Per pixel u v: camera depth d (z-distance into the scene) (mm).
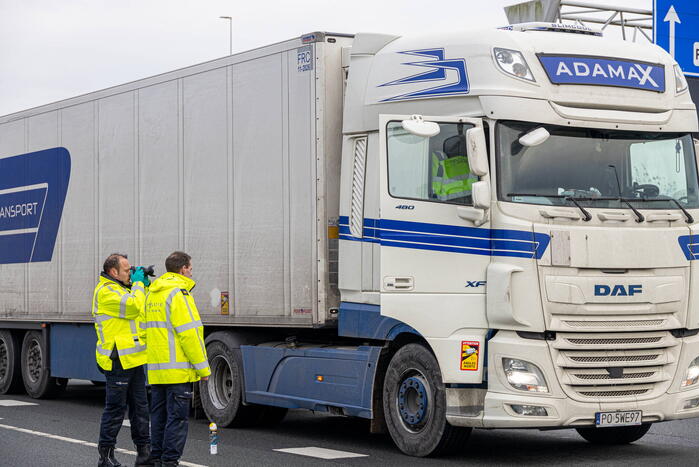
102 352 10266
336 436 13016
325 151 12164
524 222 10227
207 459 11023
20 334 18859
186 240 14273
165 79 14719
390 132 10930
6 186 18625
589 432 12328
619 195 10625
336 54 12336
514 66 10539
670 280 10578
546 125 10531
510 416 10164
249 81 13250
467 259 10477
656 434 12930
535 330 10133
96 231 16203
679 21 21062
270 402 12930
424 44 11234
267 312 12930
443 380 10523
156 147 14859
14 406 16953
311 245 12266
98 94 16188
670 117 11031
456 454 11203
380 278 10961
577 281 10227
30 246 17906
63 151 17078
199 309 14008
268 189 12922
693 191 11062
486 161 10281
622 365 10414
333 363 12000
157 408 9766
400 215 10844
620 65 10938
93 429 13758
